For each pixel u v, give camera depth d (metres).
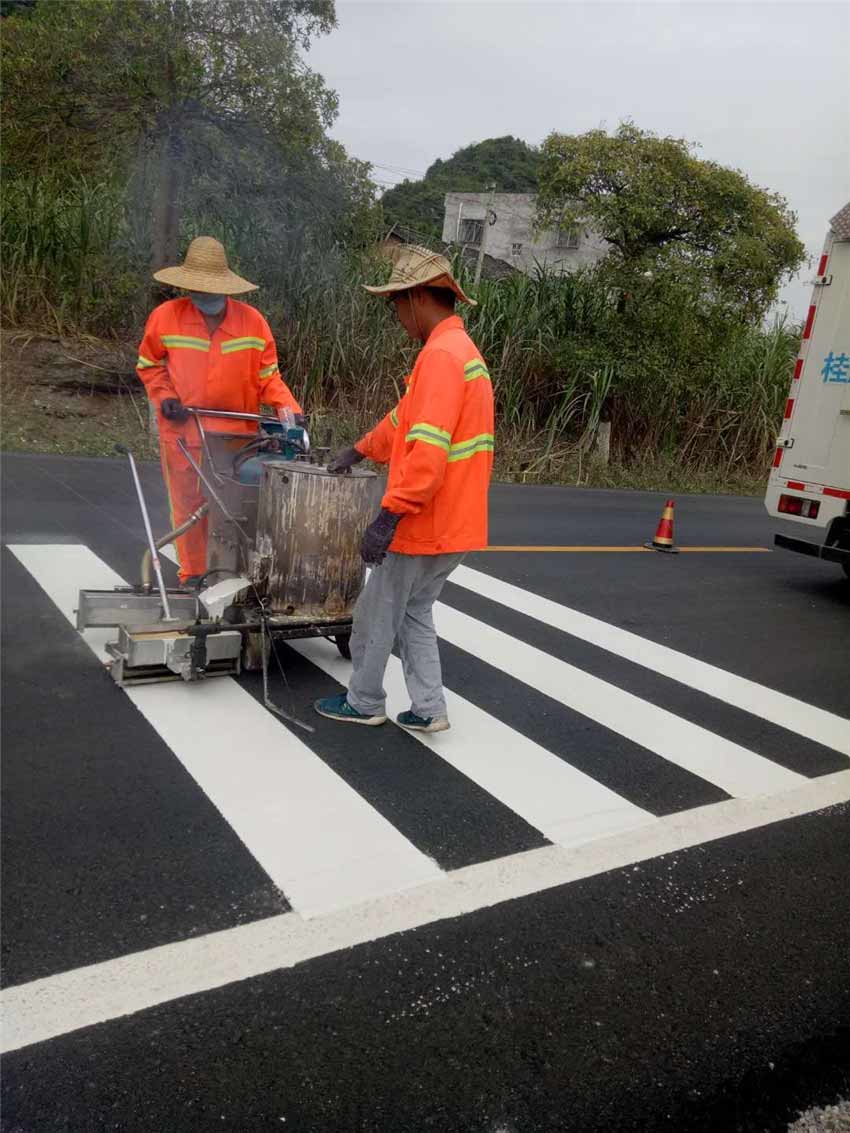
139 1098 2.13
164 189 10.30
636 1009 2.63
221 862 3.05
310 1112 2.16
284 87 9.73
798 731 4.85
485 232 27.47
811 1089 2.42
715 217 13.39
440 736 4.23
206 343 5.02
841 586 8.68
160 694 4.25
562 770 4.05
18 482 8.05
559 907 3.06
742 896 3.26
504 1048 2.43
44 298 11.78
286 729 4.06
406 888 3.04
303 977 2.58
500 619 6.19
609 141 13.27
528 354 14.17
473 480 3.77
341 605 4.52
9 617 4.92
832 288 8.00
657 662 5.71
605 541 9.41
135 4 9.09
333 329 12.61
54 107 9.79
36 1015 2.33
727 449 17.00
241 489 4.71
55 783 3.40
